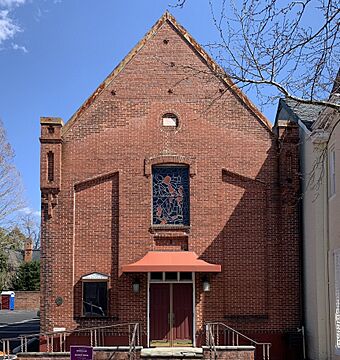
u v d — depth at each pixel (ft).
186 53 82.99
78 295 78.07
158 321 77.92
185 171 81.46
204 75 81.61
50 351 75.87
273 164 81.20
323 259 73.67
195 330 77.41
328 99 41.65
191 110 81.92
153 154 80.79
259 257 79.36
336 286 71.20
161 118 81.66
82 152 80.69
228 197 80.64
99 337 76.89
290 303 78.59
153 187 81.05
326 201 74.08
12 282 208.03
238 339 77.15
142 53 83.05
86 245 79.15
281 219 80.02
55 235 79.00
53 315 77.46
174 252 78.89
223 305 78.18
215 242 79.41
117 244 79.15
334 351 70.33
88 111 81.56
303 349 76.89
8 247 193.88
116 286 78.28
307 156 78.48
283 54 36.27
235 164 81.00
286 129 81.05
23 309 202.49
